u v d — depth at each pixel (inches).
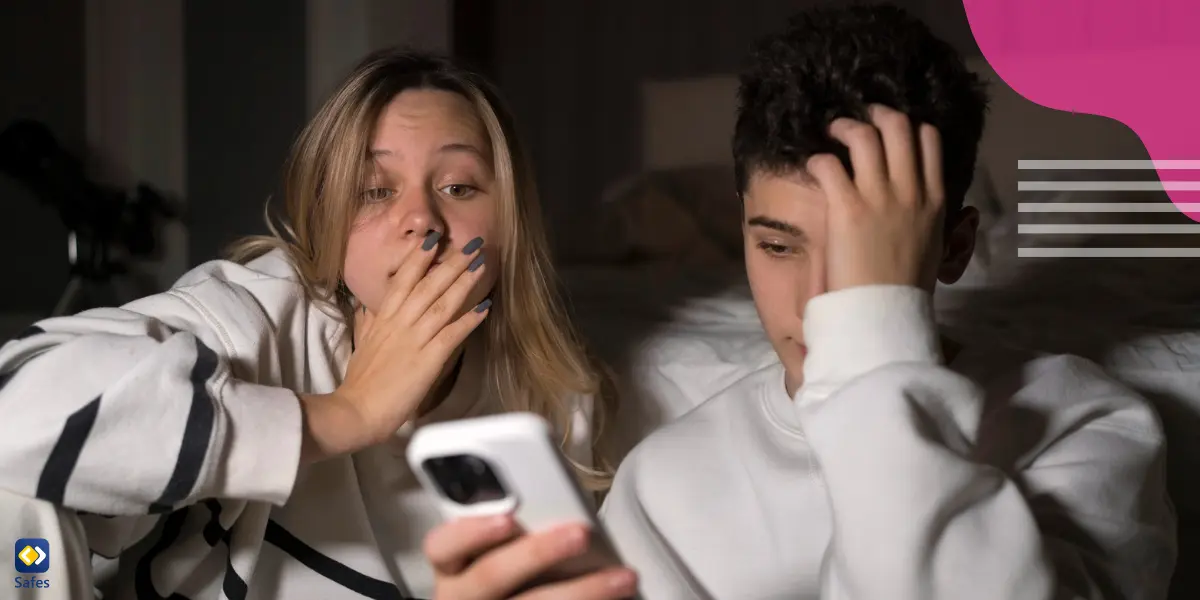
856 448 20.4
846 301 21.6
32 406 24.5
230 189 105.9
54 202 93.4
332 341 33.5
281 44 104.8
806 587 27.0
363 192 32.2
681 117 121.6
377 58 35.2
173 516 30.0
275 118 104.7
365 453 32.4
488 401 35.4
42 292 104.2
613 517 29.3
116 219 97.3
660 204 105.5
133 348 25.9
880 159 22.4
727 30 119.7
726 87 118.7
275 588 31.2
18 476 24.3
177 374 25.3
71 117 104.8
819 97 24.5
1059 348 40.2
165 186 106.2
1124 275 60.6
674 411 40.5
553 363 35.7
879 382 20.7
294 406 26.1
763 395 29.8
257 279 32.6
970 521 20.7
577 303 59.0
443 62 35.1
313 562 31.3
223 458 25.0
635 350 42.1
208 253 106.6
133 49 105.7
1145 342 40.0
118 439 24.4
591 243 107.9
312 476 31.2
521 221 35.2
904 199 22.2
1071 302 52.9
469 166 32.5
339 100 33.1
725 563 28.1
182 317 29.3
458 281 28.5
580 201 129.3
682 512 29.0
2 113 100.0
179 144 106.1
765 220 24.8
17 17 100.6
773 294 25.5
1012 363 27.3
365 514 31.6
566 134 129.4
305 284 33.6
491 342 35.1
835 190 22.2
